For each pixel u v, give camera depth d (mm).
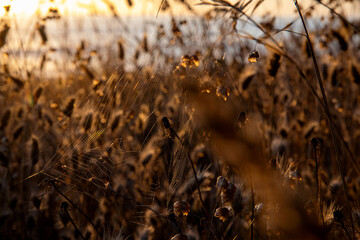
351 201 472
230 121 145
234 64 604
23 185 589
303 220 140
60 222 542
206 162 472
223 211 420
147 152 477
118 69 457
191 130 415
